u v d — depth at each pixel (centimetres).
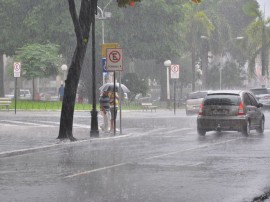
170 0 8819
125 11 8512
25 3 8512
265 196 1355
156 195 1370
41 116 4944
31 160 2169
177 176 1684
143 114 5838
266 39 9131
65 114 2942
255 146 2634
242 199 1312
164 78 11050
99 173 1766
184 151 2430
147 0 8412
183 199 1316
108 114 3597
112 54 3297
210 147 2602
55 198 1336
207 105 3256
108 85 3947
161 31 8744
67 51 8544
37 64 7538
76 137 3111
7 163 2070
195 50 10519
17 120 4469
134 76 8869
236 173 1739
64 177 1684
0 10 8581
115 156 2272
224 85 12538
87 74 8569
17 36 8625
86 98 8888
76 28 2939
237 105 3206
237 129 3194
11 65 10400
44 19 8250
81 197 1347
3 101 5825
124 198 1331
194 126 4144
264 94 6419
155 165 1955
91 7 2978
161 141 2969
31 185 1535
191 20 10112
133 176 1692
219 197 1338
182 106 8806
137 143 2869
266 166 1908
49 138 3006
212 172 1764
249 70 9531
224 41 10875
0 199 1327
